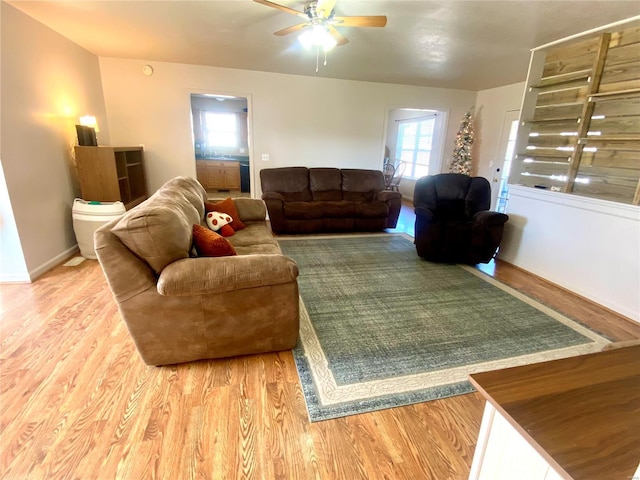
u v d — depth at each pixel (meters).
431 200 4.02
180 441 1.40
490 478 0.92
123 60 4.52
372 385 1.77
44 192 3.18
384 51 3.77
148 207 1.78
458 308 2.66
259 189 5.54
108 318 2.34
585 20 2.72
